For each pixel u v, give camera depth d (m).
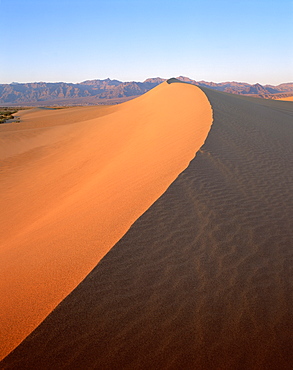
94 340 2.77
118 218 5.10
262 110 25.14
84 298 3.20
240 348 2.78
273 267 3.92
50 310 3.07
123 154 14.32
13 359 2.58
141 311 3.09
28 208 10.44
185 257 3.95
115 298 3.22
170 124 16.84
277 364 2.66
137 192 6.39
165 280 3.52
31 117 56.94
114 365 2.57
